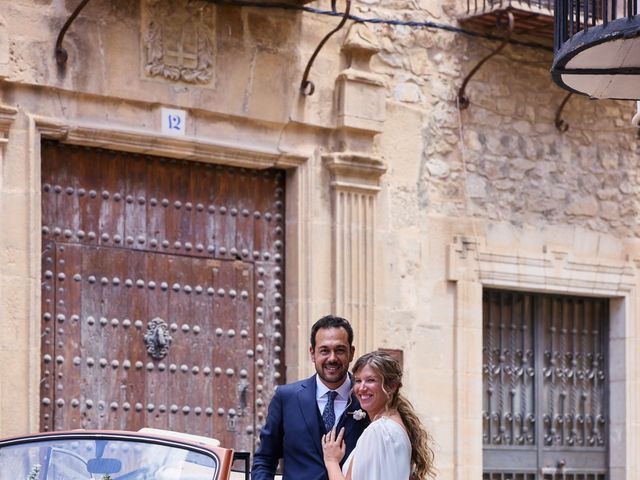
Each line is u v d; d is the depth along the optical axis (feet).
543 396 46.73
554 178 46.47
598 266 47.14
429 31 43.75
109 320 37.68
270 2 39.96
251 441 40.14
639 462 47.55
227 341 39.91
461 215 44.06
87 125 36.68
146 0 37.68
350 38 41.39
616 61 33.65
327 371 25.36
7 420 34.71
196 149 38.73
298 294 40.57
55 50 36.04
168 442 22.58
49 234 36.81
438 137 43.75
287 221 41.11
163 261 38.86
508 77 45.57
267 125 40.19
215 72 39.01
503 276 44.78
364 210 41.63
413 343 42.68
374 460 23.62
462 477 43.37
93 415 37.11
